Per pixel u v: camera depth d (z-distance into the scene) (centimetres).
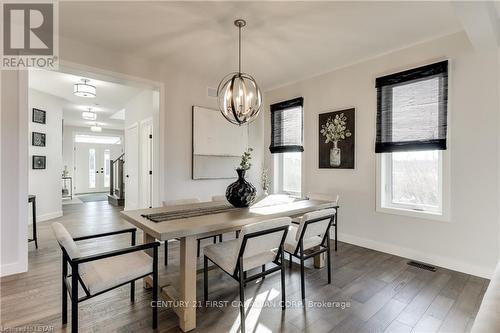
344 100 384
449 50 285
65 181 907
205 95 439
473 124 269
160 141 387
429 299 223
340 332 181
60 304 212
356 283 252
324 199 343
